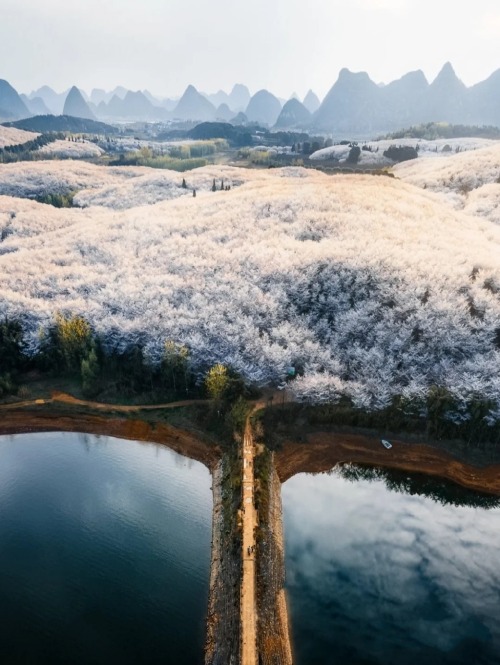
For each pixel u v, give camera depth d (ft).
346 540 191.52
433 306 295.07
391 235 380.17
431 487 224.94
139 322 300.20
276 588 164.66
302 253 356.38
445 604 164.96
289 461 234.38
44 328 306.14
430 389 249.96
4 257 428.97
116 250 419.95
